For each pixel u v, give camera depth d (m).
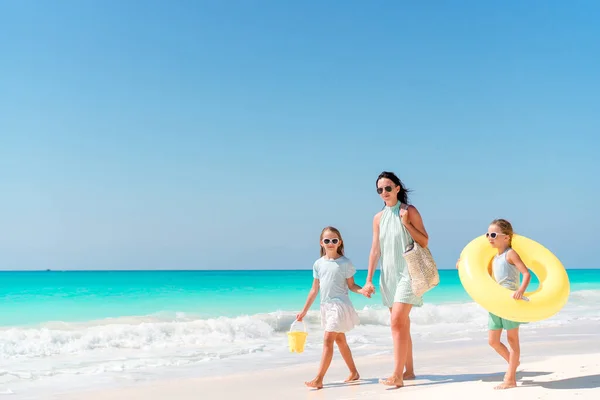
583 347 8.43
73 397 5.29
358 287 5.41
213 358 7.85
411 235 5.15
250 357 7.93
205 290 22.28
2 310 14.93
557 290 4.80
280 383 5.82
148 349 8.76
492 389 4.75
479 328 11.87
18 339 8.84
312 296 5.56
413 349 8.45
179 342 9.38
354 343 9.27
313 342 9.47
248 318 11.42
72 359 7.78
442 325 12.46
